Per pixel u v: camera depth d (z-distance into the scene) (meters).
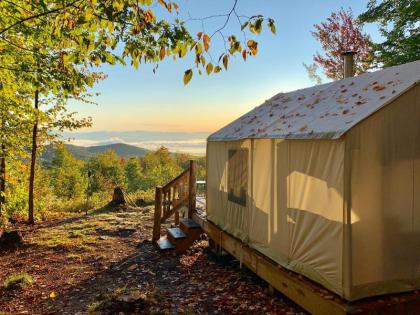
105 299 4.98
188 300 5.07
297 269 4.29
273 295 4.93
